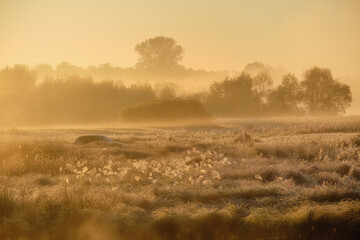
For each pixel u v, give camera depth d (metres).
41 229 14.75
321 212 15.70
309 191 18.67
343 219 15.54
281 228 15.31
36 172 25.02
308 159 30.64
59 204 16.05
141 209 16.33
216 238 15.10
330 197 17.94
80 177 21.83
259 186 19.75
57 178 23.14
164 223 15.12
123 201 17.69
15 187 20.28
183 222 15.21
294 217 15.51
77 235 14.74
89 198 16.83
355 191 18.73
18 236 14.58
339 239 15.35
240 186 20.55
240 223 15.37
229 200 18.17
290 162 28.11
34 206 15.81
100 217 15.11
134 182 21.97
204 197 18.52
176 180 22.39
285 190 19.42
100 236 14.74
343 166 25.48
